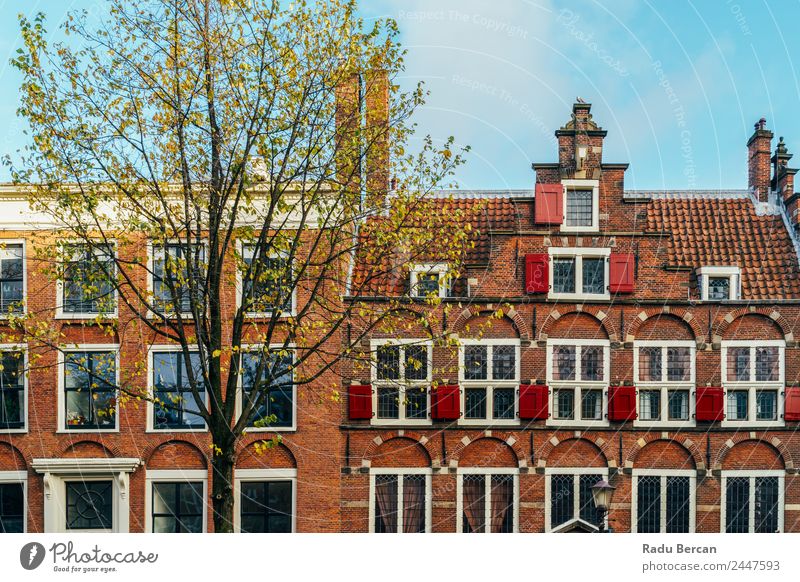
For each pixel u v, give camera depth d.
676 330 19.34
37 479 19.03
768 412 19.11
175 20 14.05
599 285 19.56
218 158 14.19
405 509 19.09
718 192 21.88
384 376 19.22
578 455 19.12
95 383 19.23
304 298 19.09
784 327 19.12
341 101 15.65
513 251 19.59
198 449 19.03
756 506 18.86
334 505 18.86
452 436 19.17
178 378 19.16
